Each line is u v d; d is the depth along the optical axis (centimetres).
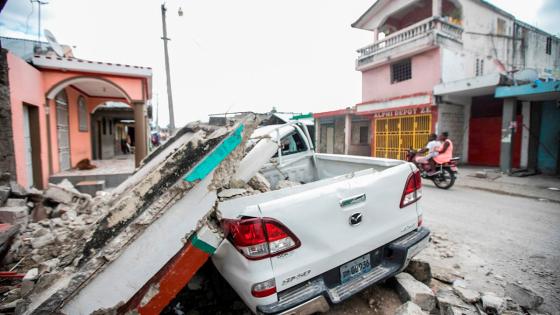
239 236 174
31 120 731
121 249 176
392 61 1417
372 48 1527
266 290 173
